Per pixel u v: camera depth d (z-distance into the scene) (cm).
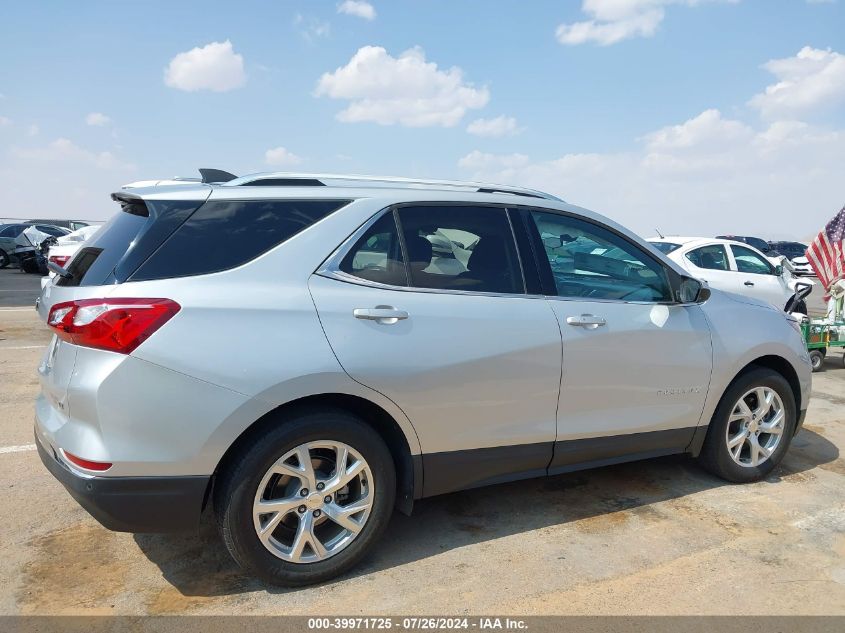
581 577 304
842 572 313
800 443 517
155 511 261
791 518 373
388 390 294
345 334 286
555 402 342
